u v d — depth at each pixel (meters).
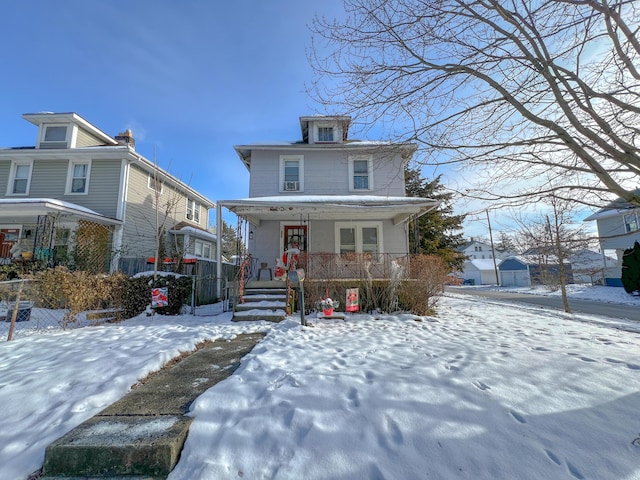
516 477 1.80
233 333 5.77
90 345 4.70
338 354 4.01
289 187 11.94
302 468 1.87
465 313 8.72
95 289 7.07
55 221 10.73
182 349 4.44
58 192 12.91
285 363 3.63
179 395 2.89
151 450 1.96
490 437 2.12
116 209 12.79
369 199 9.40
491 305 11.39
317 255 8.50
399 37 4.32
